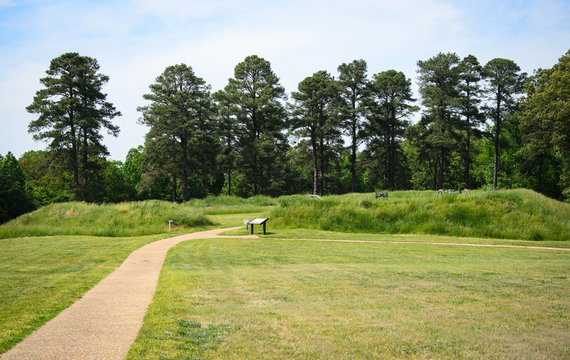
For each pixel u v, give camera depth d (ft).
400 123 192.44
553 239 64.34
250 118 201.57
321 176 204.74
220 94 193.67
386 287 28.60
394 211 76.33
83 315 21.29
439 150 171.32
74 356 15.37
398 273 34.58
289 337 17.62
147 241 60.54
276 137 207.72
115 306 23.30
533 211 70.49
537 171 181.16
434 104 165.89
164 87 182.09
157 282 30.83
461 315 21.29
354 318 20.65
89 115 151.64
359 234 70.64
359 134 186.70
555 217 68.85
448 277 32.58
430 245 56.70
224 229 82.89
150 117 184.24
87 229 78.07
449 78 168.55
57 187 225.15
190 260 42.80
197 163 197.88
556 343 16.99
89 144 156.25
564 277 32.42
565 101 125.80
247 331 18.47
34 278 32.17
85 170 155.84
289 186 240.12
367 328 18.94
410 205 77.25
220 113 199.00
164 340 17.12
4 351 15.88
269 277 32.71
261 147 189.26
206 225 88.58
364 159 193.57
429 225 71.56
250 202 149.79
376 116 184.24
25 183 210.38
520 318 20.74
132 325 19.45
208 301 24.31
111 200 243.60
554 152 169.68
